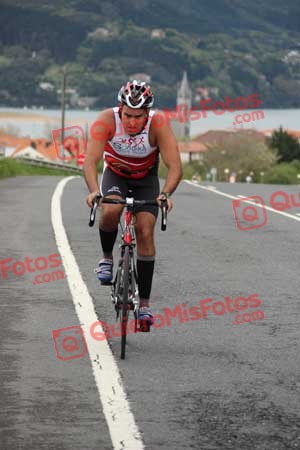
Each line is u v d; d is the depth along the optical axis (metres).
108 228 8.65
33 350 7.88
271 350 8.00
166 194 8.24
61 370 7.23
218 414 6.19
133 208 8.34
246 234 16.66
